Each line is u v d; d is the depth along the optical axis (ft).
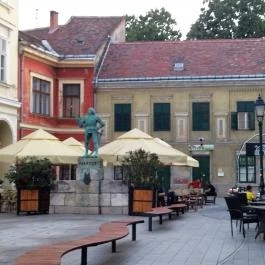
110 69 140.56
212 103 135.54
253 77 133.18
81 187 81.46
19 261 30.32
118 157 83.56
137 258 41.65
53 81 135.74
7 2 111.55
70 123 136.87
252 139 133.80
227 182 134.62
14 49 114.83
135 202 78.59
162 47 147.54
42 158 82.69
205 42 147.74
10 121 112.57
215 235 56.65
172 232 59.16
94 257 42.09
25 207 79.66
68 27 150.10
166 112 137.28
